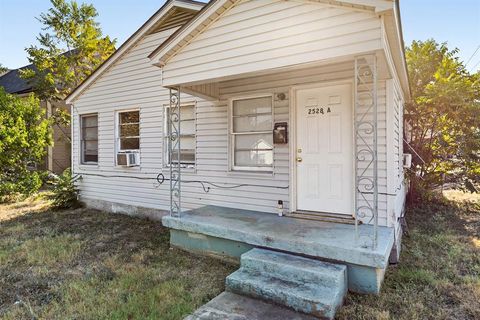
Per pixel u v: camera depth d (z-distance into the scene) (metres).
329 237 3.38
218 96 5.21
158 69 6.19
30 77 12.31
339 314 2.65
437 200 7.95
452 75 7.61
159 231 5.48
